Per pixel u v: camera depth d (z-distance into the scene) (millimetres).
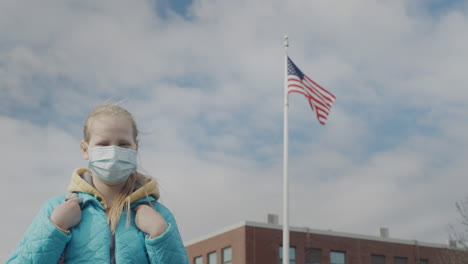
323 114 19359
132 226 2406
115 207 2410
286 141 21516
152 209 2424
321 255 37344
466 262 29203
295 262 36188
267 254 35125
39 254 2182
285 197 21203
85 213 2385
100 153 2441
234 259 35406
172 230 2365
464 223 29438
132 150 2496
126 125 2531
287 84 21047
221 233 37031
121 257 2312
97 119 2508
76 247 2299
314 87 19969
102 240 2328
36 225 2293
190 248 40156
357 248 38969
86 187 2438
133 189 2537
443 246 42406
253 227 35250
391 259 40219
